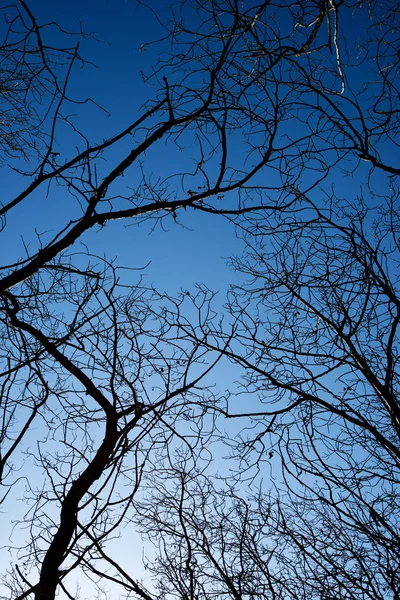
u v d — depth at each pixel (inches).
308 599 198.7
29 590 133.5
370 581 186.7
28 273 153.0
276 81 170.1
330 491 194.1
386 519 199.2
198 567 202.8
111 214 162.7
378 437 187.5
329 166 182.9
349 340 204.2
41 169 153.8
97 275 165.0
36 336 171.5
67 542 141.3
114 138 158.6
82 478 151.1
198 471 185.6
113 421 166.4
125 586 153.8
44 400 159.3
